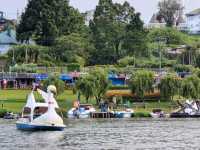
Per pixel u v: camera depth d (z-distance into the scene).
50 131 129.88
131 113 173.00
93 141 111.62
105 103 182.75
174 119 168.00
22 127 132.75
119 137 118.25
